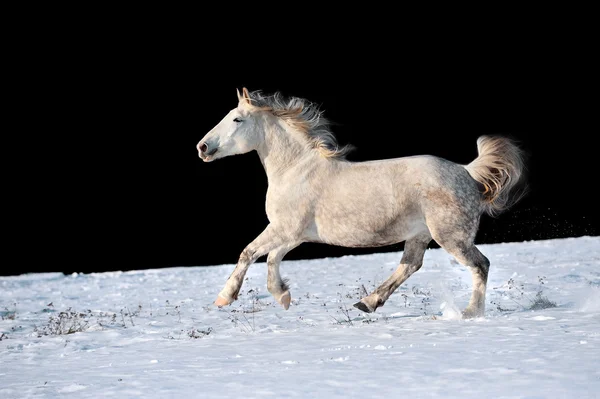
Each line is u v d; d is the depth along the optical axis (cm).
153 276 3372
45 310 2098
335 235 1301
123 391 834
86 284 3106
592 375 753
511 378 765
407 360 905
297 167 1323
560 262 2620
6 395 866
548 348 921
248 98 1372
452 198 1262
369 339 1123
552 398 673
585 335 1011
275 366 938
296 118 1344
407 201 1266
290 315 1593
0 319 1900
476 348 957
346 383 796
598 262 2530
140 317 1783
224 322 1576
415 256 1376
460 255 1278
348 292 2067
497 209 1342
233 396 768
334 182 1296
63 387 897
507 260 2842
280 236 1314
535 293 1719
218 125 1385
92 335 1496
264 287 2361
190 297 2267
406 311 1512
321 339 1167
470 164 1330
